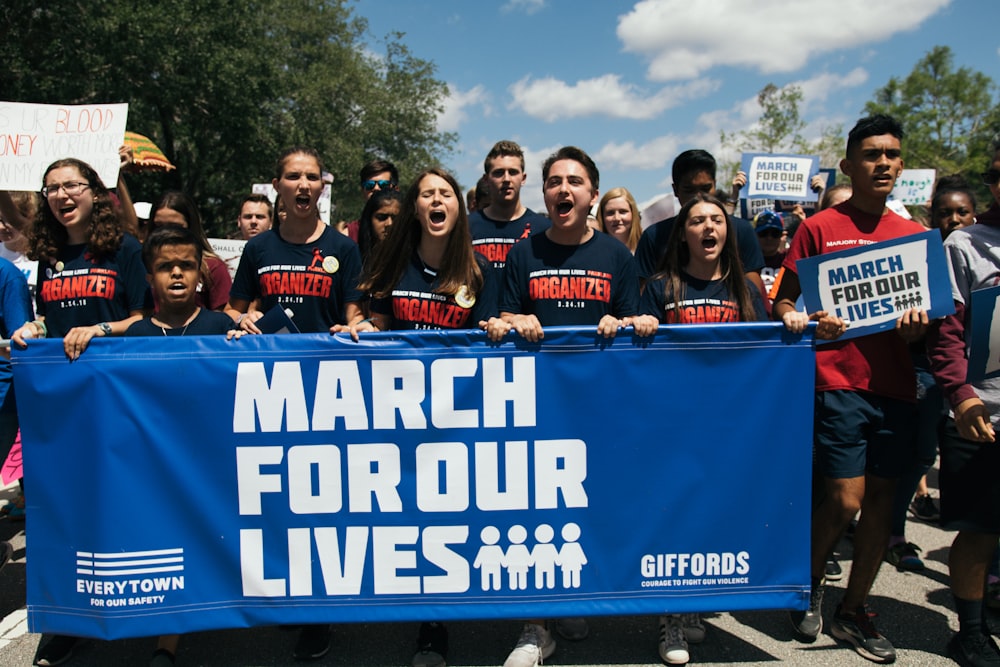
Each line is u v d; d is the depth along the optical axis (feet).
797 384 9.48
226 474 9.27
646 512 9.43
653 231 12.39
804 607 9.57
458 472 9.34
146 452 9.18
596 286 10.25
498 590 9.41
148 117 69.21
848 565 13.30
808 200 25.90
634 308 10.46
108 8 57.06
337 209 122.52
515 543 9.40
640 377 9.37
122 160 15.55
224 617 9.29
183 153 82.53
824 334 9.55
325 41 104.78
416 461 9.34
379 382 9.29
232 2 67.05
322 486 9.30
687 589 9.48
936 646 10.16
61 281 11.15
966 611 9.61
